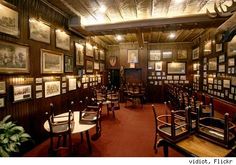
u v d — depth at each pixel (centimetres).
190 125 231
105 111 675
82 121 326
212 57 578
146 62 890
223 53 491
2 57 276
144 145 357
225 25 333
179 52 880
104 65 906
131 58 903
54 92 420
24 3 323
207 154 180
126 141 379
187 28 486
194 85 814
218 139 198
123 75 909
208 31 617
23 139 231
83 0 377
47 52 392
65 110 473
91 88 691
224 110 407
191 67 866
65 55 473
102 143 370
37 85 360
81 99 585
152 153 322
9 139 212
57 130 288
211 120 254
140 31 518
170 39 818
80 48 579
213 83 567
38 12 363
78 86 561
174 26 466
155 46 905
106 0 375
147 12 442
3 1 278
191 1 377
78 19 472
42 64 374
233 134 203
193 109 374
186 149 192
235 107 359
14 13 300
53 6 405
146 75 892
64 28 469
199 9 421
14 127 225
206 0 371
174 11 434
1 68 274
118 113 643
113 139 391
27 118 333
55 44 425
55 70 424
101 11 438
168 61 892
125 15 463
